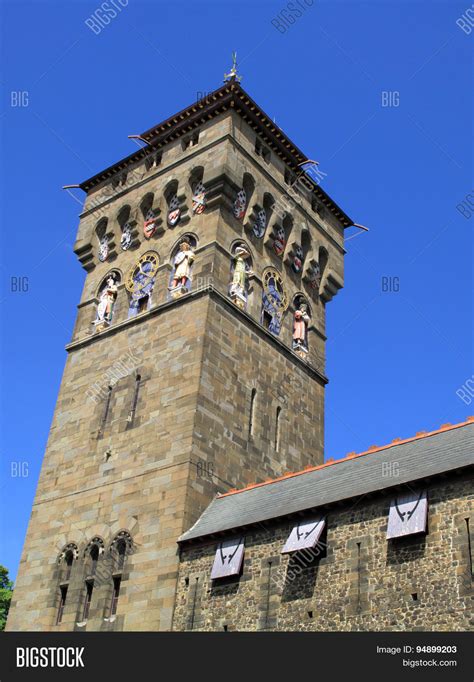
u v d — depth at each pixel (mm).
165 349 43031
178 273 45500
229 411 41406
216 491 38531
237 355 43406
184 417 39438
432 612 25906
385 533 28406
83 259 52594
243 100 49469
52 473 43812
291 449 44969
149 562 35844
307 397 48094
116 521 38688
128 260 49812
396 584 27203
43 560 40719
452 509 27188
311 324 50969
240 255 46312
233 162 47500
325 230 54688
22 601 40125
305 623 28766
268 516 32281
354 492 30188
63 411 46062
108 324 48094
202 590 32938
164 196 49719
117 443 41688
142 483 38906
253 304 46062
